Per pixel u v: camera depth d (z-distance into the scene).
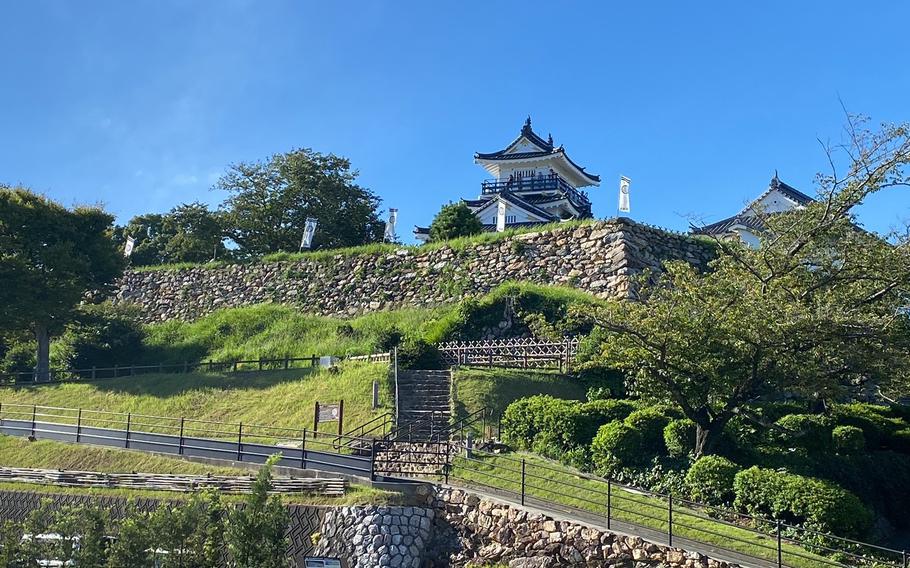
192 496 14.91
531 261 37.38
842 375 18.97
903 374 18.41
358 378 28.34
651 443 20.00
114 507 19.98
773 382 19.17
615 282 34.22
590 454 20.34
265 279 44.72
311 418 26.16
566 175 59.09
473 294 37.59
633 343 19.62
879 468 19.70
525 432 22.20
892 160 19.73
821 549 15.07
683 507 17.39
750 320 18.03
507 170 58.03
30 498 21.06
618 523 16.52
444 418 24.56
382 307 39.88
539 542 16.78
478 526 17.92
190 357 38.78
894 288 19.89
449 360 30.03
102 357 38.91
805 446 20.06
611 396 25.75
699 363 19.03
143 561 13.44
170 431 27.17
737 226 42.91
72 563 13.79
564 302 32.22
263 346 37.66
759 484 16.64
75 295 37.94
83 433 26.28
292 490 19.33
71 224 39.72
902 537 18.20
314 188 56.72
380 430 24.20
